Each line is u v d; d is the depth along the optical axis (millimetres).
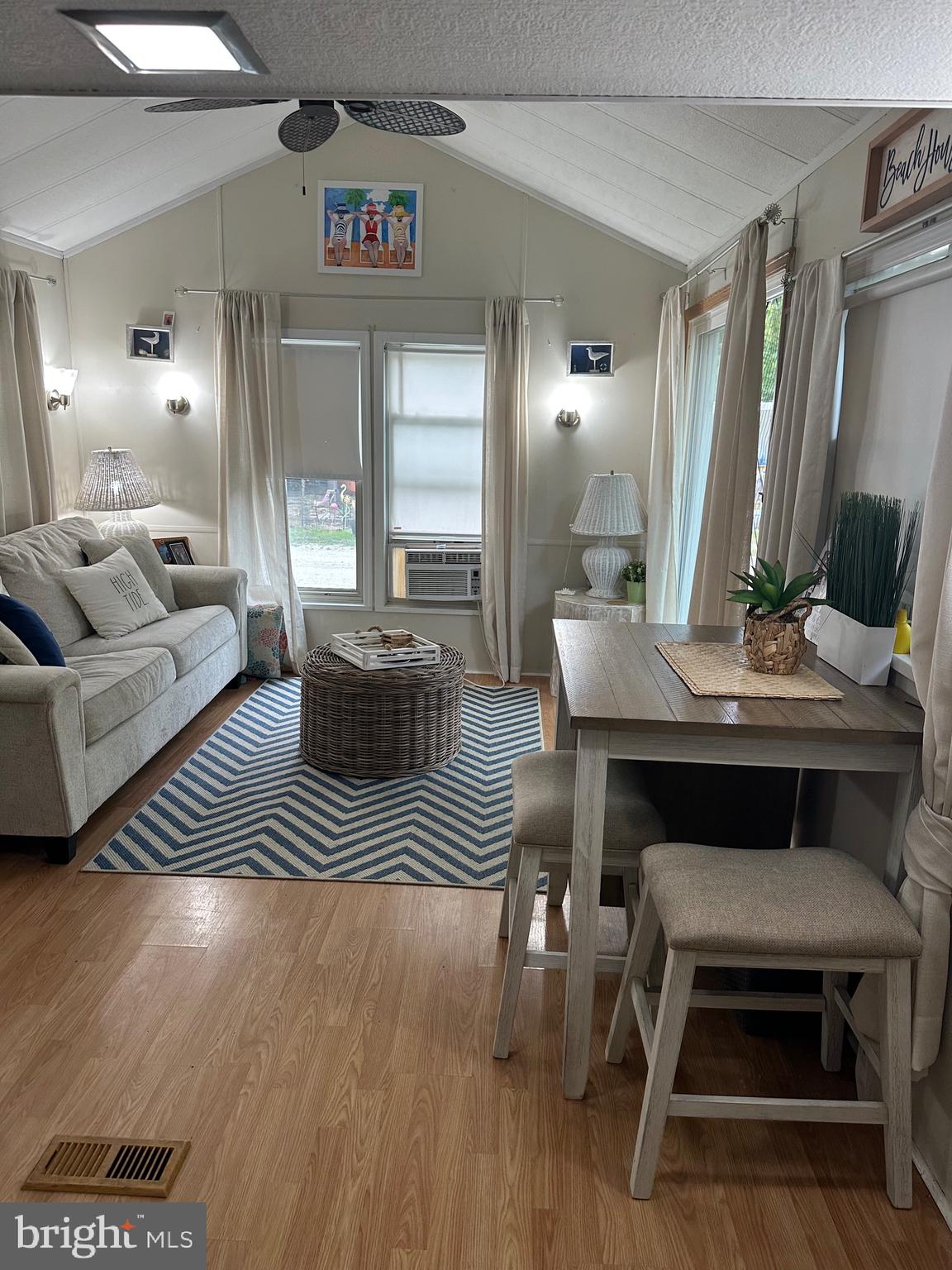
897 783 2008
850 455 2742
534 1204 1803
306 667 3938
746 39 1317
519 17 1252
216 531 5379
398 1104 2053
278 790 3742
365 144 4953
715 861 1889
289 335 5145
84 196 4473
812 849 1972
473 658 5590
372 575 5457
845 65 1415
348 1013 2365
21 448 4434
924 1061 1799
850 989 2352
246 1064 2158
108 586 4246
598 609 4969
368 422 5270
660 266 5051
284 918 2814
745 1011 2355
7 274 4324
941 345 2184
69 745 3010
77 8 1225
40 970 2506
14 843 3252
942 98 1551
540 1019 2381
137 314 5152
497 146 4508
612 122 3523
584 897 2006
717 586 3506
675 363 4750
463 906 2922
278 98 1630
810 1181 1895
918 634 1861
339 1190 1812
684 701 2018
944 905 1746
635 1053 2285
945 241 2098
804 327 2855
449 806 3629
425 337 5148
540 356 5176
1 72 1502
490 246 5062
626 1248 1714
